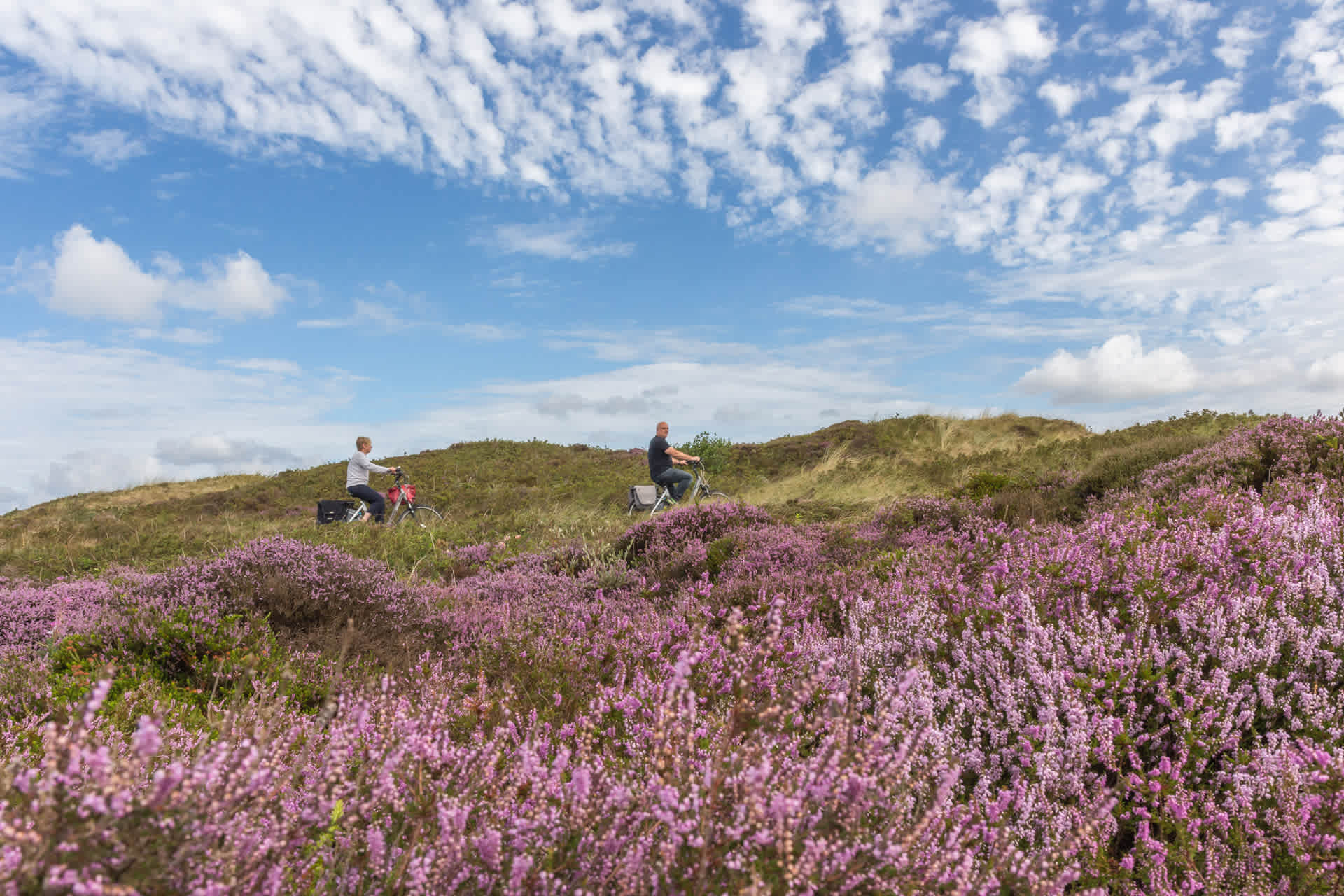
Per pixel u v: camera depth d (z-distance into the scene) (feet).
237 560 20.11
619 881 5.21
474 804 5.92
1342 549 11.37
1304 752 7.48
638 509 49.24
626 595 21.42
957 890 5.16
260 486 78.33
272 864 4.57
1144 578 11.12
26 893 3.36
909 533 23.50
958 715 9.00
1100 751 7.83
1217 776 7.67
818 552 22.49
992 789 7.96
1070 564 12.43
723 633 11.58
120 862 3.64
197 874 4.00
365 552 35.58
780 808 4.97
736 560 21.80
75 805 3.64
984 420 72.23
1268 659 8.91
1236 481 21.09
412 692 11.22
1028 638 9.77
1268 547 11.90
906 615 11.87
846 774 5.49
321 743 7.23
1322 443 21.08
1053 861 6.11
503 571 29.35
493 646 14.40
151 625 15.71
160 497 81.56
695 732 7.38
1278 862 6.62
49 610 19.07
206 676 14.23
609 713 10.11
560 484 74.54
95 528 51.01
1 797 3.71
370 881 5.25
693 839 5.14
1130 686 8.65
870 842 5.34
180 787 3.96
